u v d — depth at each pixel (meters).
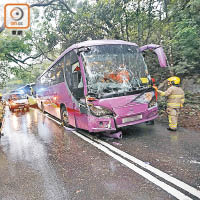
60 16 19.77
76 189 3.08
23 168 4.02
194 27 8.02
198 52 8.70
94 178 3.39
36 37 24.53
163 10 12.91
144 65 6.07
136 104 5.49
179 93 5.91
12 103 15.46
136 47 6.25
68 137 6.23
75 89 6.06
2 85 31.45
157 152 4.37
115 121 5.25
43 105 12.88
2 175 3.75
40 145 5.59
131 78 5.66
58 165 4.06
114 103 5.27
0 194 3.08
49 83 10.40
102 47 5.79
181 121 7.03
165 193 2.80
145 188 2.96
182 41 8.63
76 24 18.77
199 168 3.51
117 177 3.36
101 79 5.39
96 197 2.82
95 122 5.26
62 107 8.06
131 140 5.41
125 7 13.74
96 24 17.72
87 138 5.93
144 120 5.64
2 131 7.92
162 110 8.88
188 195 2.73
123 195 2.83
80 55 5.61
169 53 11.20
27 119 10.89
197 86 9.98
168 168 3.57
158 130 6.24
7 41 22.88
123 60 5.80
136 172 3.49
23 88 27.62
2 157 4.77
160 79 12.83
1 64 27.94
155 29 13.42
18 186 3.29
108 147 4.95
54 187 3.18
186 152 4.26
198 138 5.16
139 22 13.99
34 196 2.96
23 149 5.32
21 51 24.78
